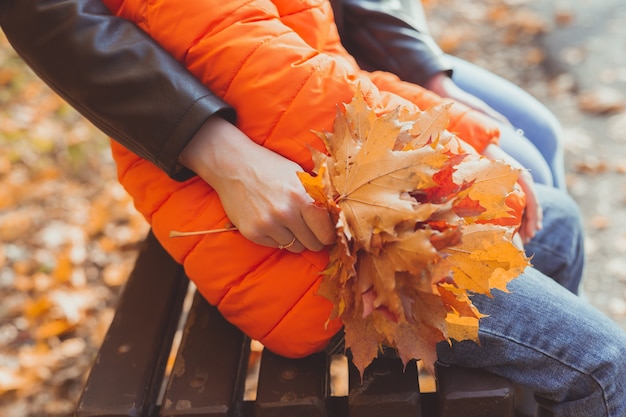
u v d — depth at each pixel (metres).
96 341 1.52
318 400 0.78
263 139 0.77
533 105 1.19
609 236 1.63
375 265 0.69
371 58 1.10
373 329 0.71
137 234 1.78
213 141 0.77
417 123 0.72
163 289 0.93
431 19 2.54
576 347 0.79
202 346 0.85
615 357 0.79
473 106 1.07
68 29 0.76
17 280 1.67
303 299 0.78
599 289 1.52
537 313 0.79
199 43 0.78
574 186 1.77
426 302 0.70
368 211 0.69
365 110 0.72
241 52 0.77
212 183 0.77
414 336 0.71
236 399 0.83
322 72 0.77
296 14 0.84
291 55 0.77
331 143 0.72
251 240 0.76
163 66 0.76
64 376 1.45
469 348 0.79
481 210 0.69
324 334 0.79
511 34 2.36
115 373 0.83
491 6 2.54
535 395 0.84
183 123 0.75
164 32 0.79
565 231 1.02
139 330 0.88
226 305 0.81
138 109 0.76
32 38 0.78
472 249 0.70
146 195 0.84
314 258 0.77
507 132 1.09
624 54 2.16
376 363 0.80
